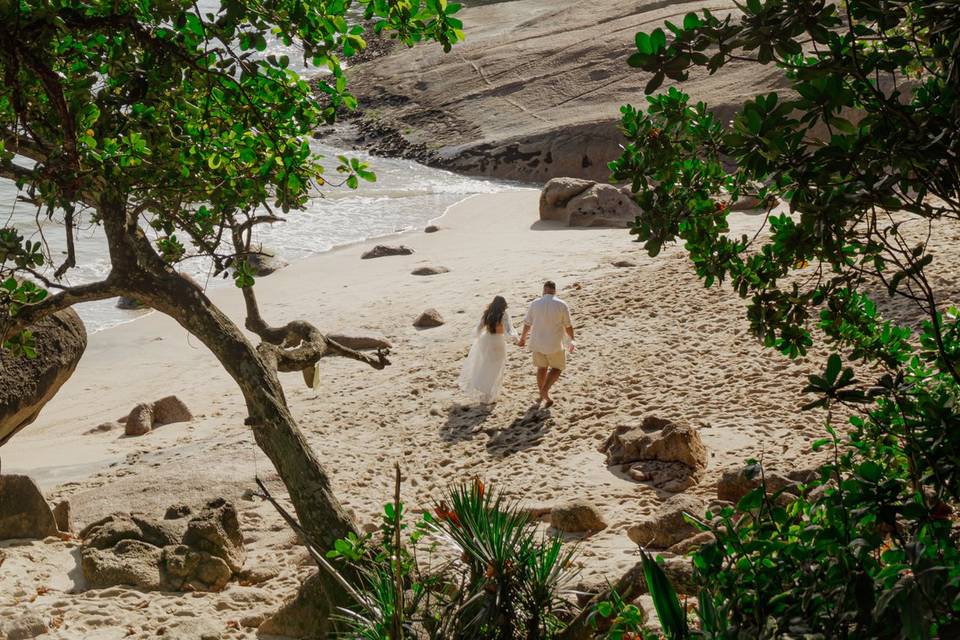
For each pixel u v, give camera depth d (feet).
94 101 23.63
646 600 21.67
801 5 10.57
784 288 48.73
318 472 26.35
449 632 17.16
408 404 54.29
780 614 10.82
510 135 141.38
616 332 58.70
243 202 29.09
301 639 27.94
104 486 44.37
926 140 10.46
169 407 58.23
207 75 23.56
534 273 80.33
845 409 40.98
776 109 11.01
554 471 41.52
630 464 40.19
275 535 38.42
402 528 26.66
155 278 26.99
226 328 27.22
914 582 9.34
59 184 23.67
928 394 12.76
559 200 104.32
